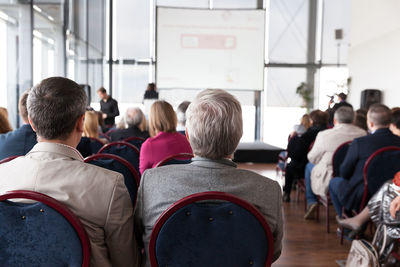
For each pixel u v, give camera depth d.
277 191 1.32
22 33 6.44
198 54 9.71
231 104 1.30
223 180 1.26
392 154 2.74
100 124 5.69
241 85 9.83
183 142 2.76
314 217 4.16
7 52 6.25
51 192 1.23
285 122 10.51
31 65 6.52
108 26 10.20
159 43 9.62
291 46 10.46
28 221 1.12
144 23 10.29
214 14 9.65
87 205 1.24
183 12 9.59
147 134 4.16
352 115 3.69
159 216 1.24
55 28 7.79
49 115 1.28
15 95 6.35
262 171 7.57
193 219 1.18
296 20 10.42
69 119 1.31
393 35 9.81
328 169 3.62
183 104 3.55
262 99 10.42
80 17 9.27
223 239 1.20
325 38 10.48
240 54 9.76
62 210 1.13
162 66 9.67
